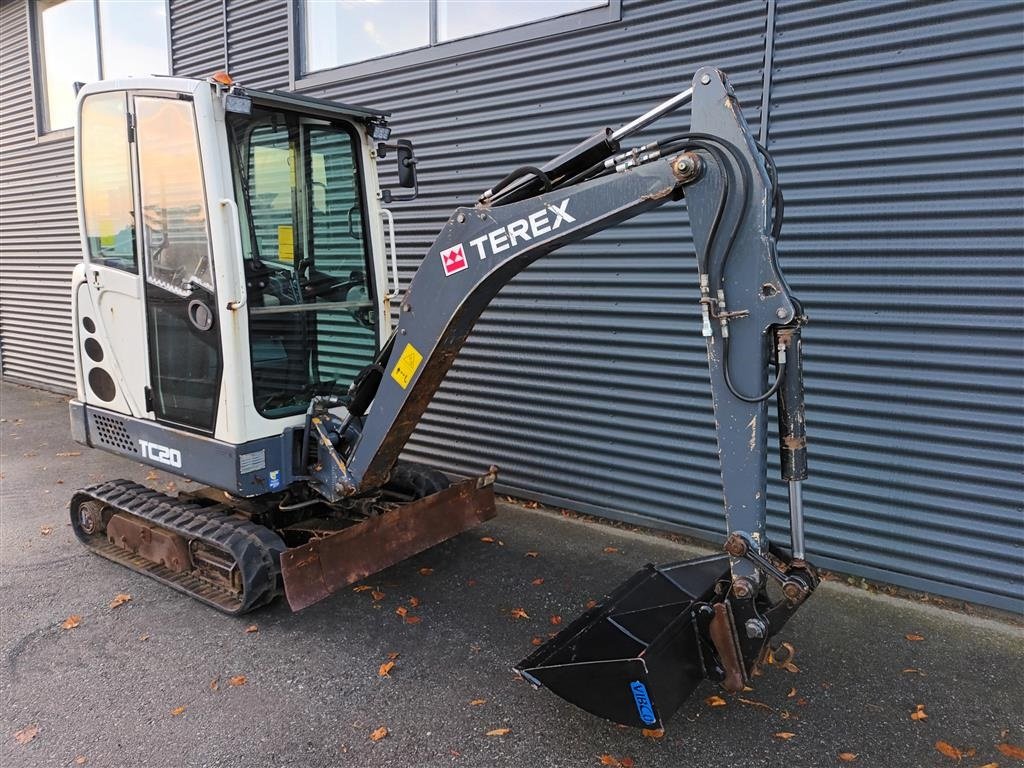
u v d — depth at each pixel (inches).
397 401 125.0
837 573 151.9
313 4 229.9
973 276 130.3
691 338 164.2
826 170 142.2
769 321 85.0
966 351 132.6
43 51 331.9
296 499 154.0
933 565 140.8
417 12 203.8
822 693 111.9
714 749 99.3
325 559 128.5
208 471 135.4
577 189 96.9
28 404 325.7
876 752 98.7
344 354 150.6
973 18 125.3
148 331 143.9
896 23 131.8
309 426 138.2
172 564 146.3
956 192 129.6
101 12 301.3
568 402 186.4
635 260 169.3
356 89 218.8
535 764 96.5
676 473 171.3
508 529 180.7
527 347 191.3
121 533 158.1
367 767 96.0
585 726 104.2
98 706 108.9
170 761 97.0
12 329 368.5
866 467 145.3
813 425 150.0
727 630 91.2
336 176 147.0
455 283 112.7
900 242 136.3
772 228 91.7
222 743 100.6
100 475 222.2
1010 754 98.0
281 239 138.3
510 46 183.6
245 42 249.8
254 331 133.5
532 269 186.2
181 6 268.2
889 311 138.9
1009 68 123.0
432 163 205.2
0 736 101.9
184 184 128.3
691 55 156.3
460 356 205.9
